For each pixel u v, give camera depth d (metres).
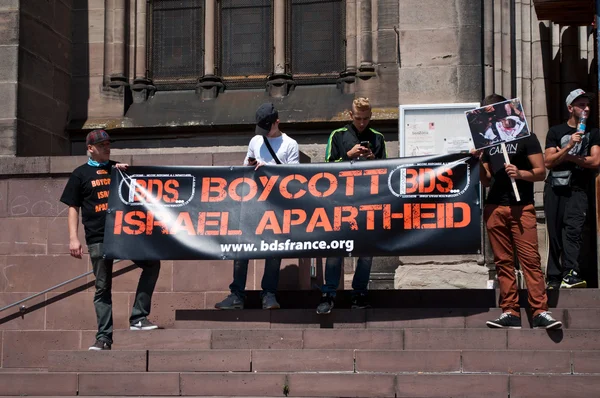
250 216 9.79
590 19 14.36
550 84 14.90
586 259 13.60
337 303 10.11
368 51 14.93
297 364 8.85
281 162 9.97
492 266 13.46
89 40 15.77
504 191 9.15
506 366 8.54
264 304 9.76
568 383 8.12
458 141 13.04
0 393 8.98
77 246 9.78
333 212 9.65
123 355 9.12
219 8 15.74
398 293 10.03
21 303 11.62
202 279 11.05
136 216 9.87
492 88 14.38
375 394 8.37
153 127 15.30
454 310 9.40
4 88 14.41
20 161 11.86
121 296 11.33
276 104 15.18
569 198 10.14
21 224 11.78
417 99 14.23
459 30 14.25
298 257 9.63
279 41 15.38
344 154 9.90
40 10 14.99
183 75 15.80
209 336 9.38
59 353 9.20
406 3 14.41
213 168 9.94
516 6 14.91
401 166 9.61
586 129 10.20
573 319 9.13
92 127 15.46
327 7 15.41
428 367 8.63
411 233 9.48
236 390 8.62
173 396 8.71
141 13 15.88
